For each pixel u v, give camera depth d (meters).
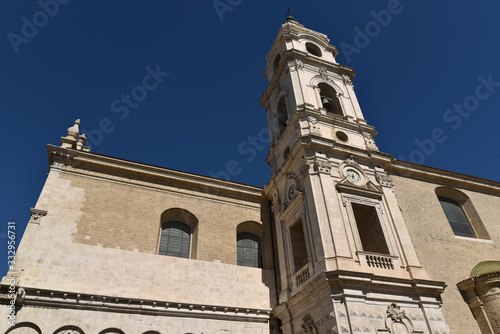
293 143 27.05
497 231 28.27
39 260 19.42
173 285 21.45
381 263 20.08
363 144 27.16
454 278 22.84
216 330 20.64
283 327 21.64
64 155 23.64
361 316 17.38
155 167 25.77
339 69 32.72
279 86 32.41
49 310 18.20
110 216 22.66
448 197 30.14
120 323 19.06
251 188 27.94
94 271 20.23
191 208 25.48
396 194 25.72
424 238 24.16
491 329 20.44
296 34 35.09
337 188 22.44
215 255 23.83
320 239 19.91
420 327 18.48
